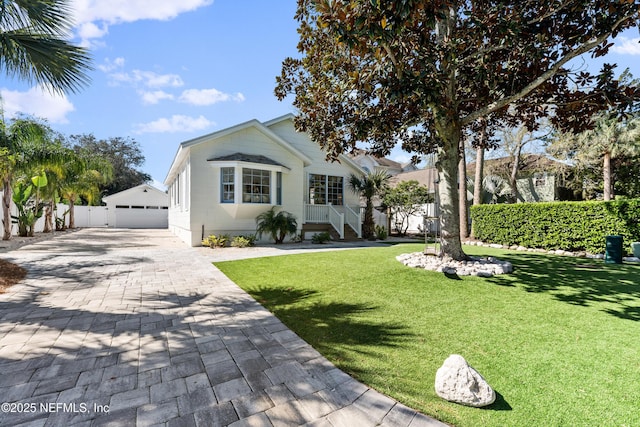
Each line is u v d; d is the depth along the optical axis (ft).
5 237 39.45
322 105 22.39
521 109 23.13
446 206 22.75
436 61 17.44
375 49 14.02
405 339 10.68
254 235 40.98
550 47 18.33
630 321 12.17
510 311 13.38
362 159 88.28
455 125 20.67
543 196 60.70
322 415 6.67
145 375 8.23
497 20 15.97
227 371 8.51
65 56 18.71
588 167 53.62
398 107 21.80
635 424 6.29
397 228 64.23
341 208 54.90
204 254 30.83
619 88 17.70
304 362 9.07
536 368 8.67
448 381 7.29
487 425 6.35
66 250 33.17
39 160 38.14
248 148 40.93
